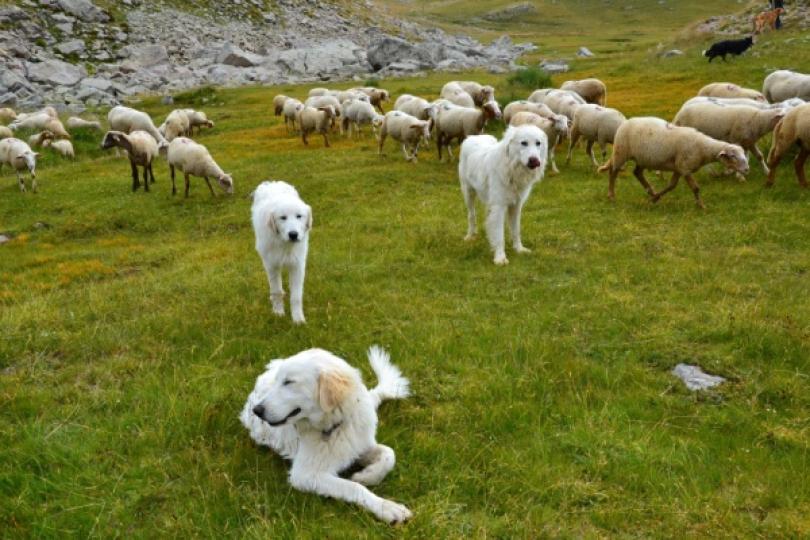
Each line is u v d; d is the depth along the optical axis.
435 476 3.94
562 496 3.71
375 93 14.41
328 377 3.65
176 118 13.08
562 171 8.87
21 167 9.65
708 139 6.92
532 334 5.36
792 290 5.66
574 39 42.72
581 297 5.82
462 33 51.91
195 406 4.79
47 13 29.22
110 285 6.57
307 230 5.60
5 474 4.05
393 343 5.38
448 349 5.27
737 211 6.97
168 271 6.85
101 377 5.22
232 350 5.38
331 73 27.59
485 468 3.99
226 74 26.50
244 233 7.84
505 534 3.45
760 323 5.28
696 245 6.49
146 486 3.98
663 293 5.82
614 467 3.94
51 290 6.58
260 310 5.84
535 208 7.65
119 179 10.02
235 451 4.21
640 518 3.53
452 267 6.43
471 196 6.93
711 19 24.53
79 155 12.90
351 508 3.64
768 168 7.61
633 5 61.31
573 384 4.96
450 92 12.04
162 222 8.40
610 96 13.82
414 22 51.00
